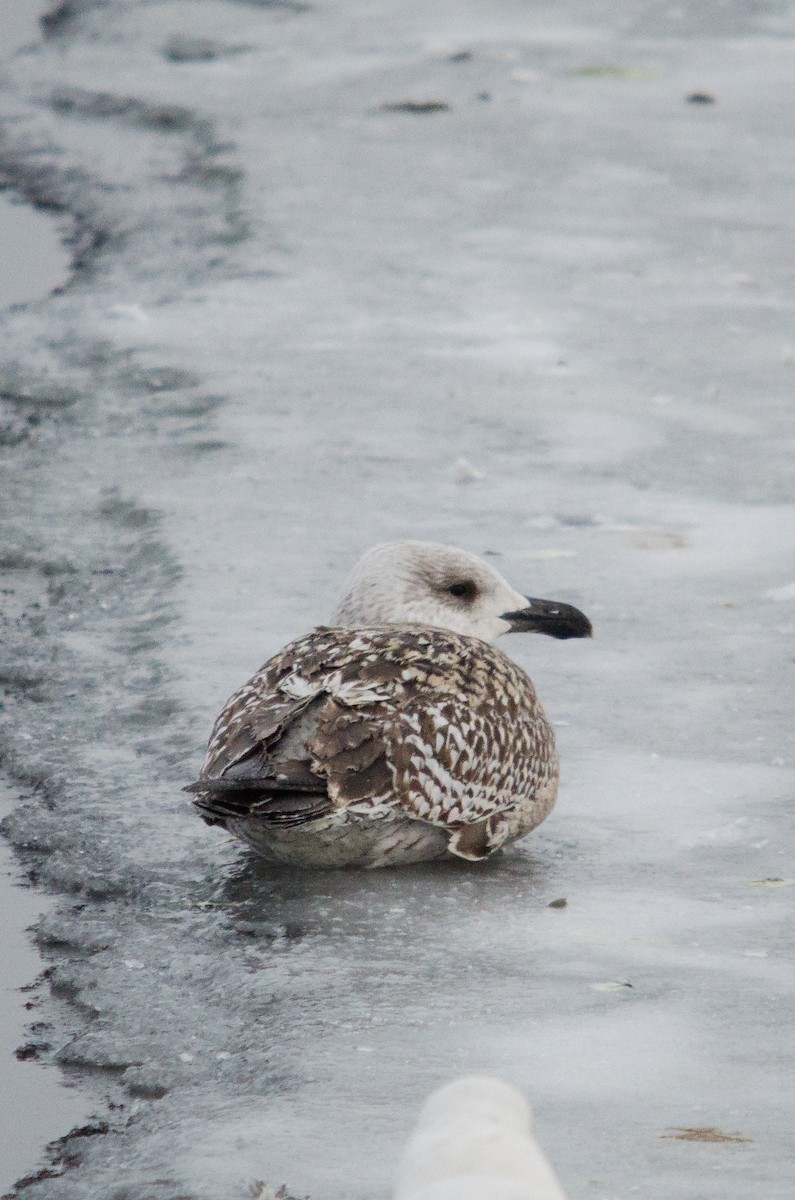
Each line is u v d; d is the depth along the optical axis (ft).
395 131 96.43
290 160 90.43
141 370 60.85
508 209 81.66
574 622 35.27
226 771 27.63
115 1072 24.56
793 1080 23.20
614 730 35.76
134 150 94.32
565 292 69.72
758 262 73.56
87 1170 21.83
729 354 62.39
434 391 58.59
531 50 117.91
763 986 25.96
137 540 46.37
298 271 72.59
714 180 86.38
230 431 54.80
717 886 29.53
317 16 131.03
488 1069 23.58
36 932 28.76
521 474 51.26
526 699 31.12
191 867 30.60
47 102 106.01
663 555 45.14
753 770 33.86
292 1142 21.70
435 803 28.91
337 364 61.36
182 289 70.85
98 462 52.54
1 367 61.67
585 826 31.96
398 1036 24.59
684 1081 23.22
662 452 53.01
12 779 34.50
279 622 40.78
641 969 26.58
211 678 37.86
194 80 110.63
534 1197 9.93
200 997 26.27
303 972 26.61
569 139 94.43
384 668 29.40
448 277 71.61
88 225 81.41
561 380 59.62
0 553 45.70
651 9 131.34
